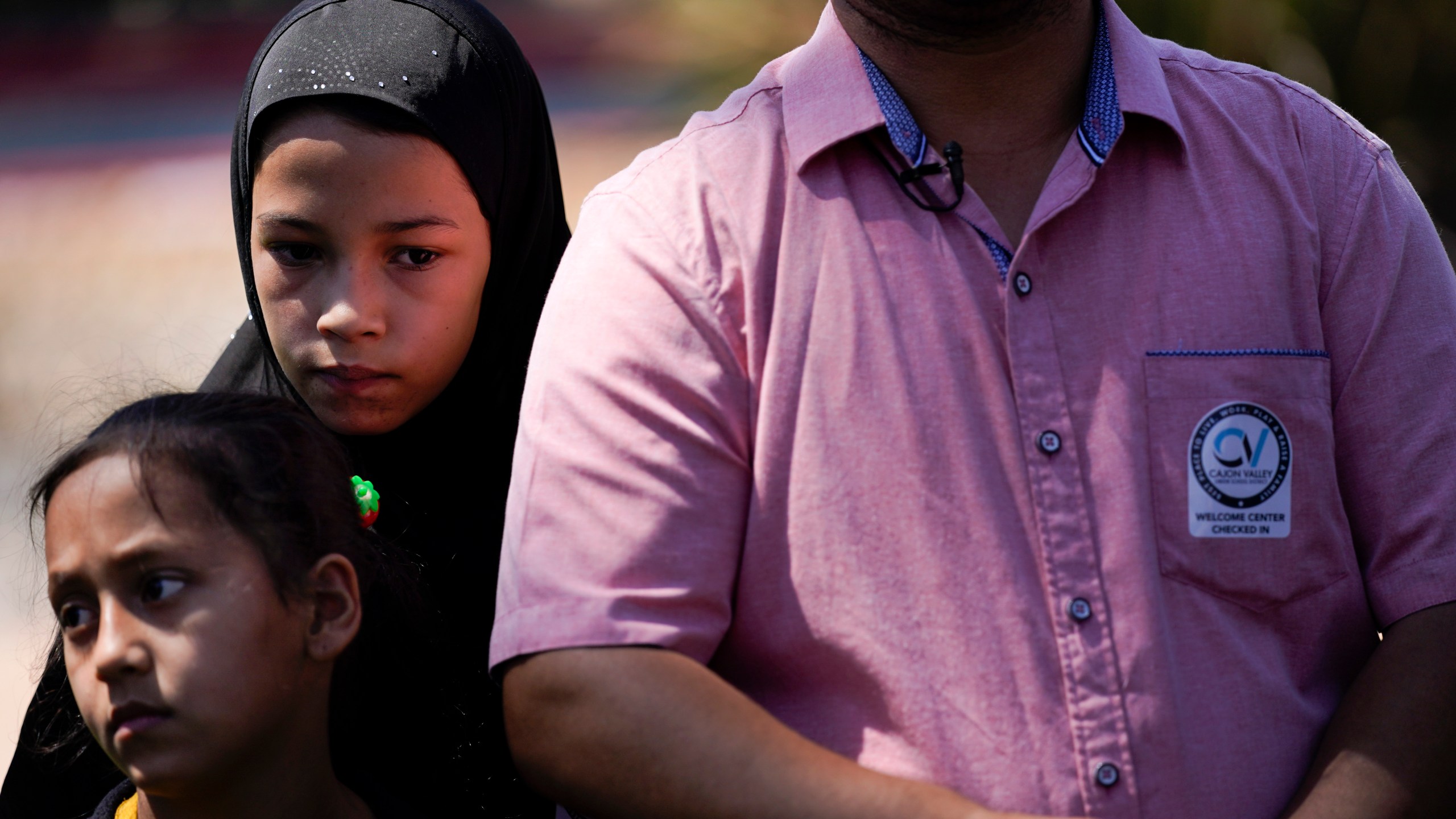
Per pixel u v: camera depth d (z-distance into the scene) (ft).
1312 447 9.11
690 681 8.38
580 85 91.20
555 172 12.92
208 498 9.24
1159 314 9.07
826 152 9.25
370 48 11.25
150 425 9.43
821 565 8.71
